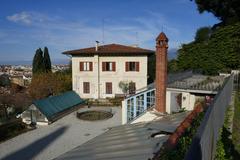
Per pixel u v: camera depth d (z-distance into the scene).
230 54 21.58
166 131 7.91
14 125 21.11
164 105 12.95
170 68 32.38
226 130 8.69
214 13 28.33
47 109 24.20
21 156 15.85
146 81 33.91
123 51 33.16
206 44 23.11
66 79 36.94
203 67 23.14
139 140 7.45
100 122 23.97
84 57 34.34
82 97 34.81
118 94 33.72
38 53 44.28
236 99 14.23
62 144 18.02
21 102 28.39
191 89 16.28
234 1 25.28
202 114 7.47
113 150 6.78
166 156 4.90
